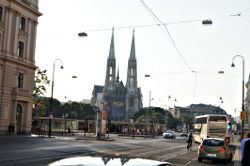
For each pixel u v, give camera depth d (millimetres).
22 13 50125
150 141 51344
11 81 47625
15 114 47969
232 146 39750
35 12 53125
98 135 48594
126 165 4598
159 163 5148
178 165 18938
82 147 29969
